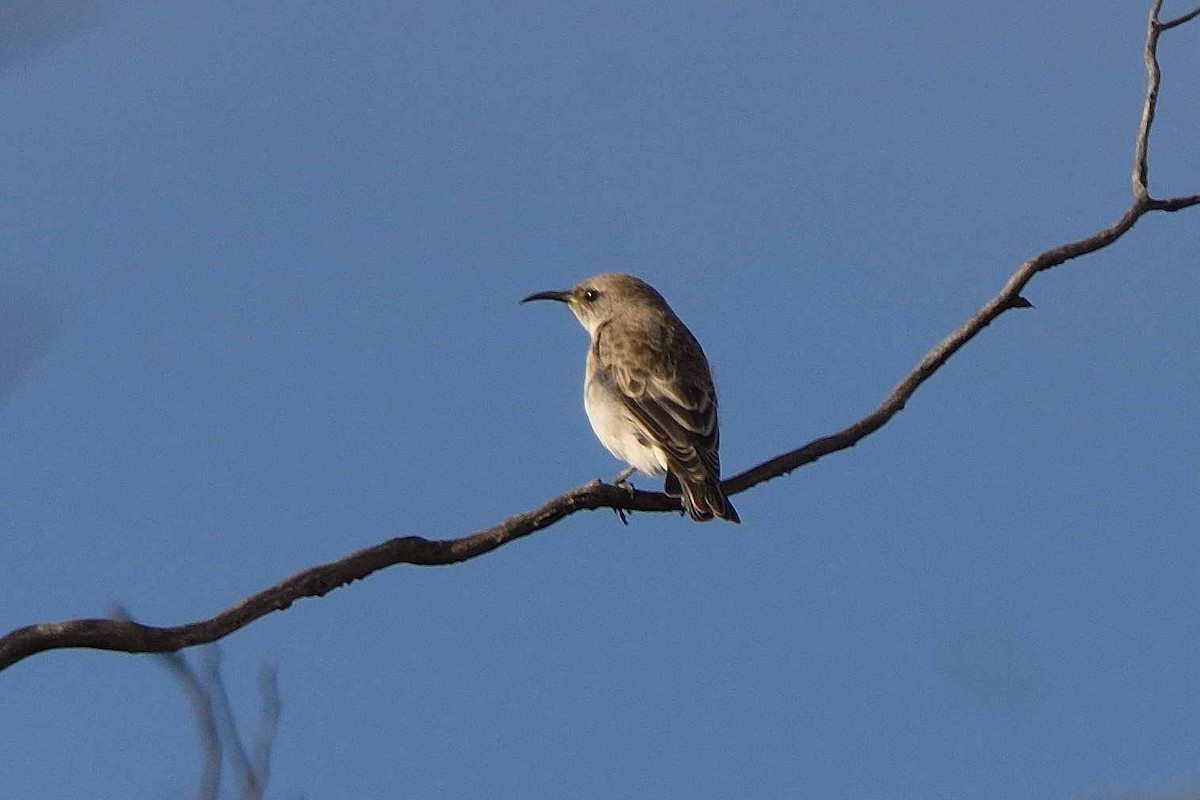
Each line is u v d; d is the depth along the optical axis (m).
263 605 8.57
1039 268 12.41
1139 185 12.66
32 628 7.85
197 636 8.27
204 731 8.21
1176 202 12.74
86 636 7.94
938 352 12.47
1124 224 12.60
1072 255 12.59
